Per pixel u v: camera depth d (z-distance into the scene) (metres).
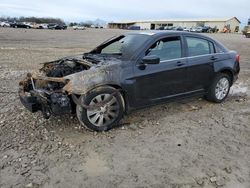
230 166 3.75
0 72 9.20
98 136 4.50
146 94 5.01
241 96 7.16
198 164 3.78
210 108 6.07
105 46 5.82
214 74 6.06
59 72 4.77
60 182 3.34
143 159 3.87
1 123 4.88
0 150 3.98
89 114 4.49
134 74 4.77
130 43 5.23
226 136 4.70
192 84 5.73
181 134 4.70
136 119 5.26
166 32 5.42
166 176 3.49
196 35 5.85
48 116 4.54
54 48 18.27
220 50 6.30
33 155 3.88
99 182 3.36
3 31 40.78
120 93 4.73
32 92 4.68
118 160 3.83
